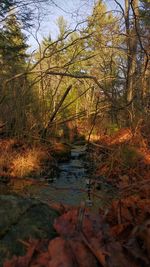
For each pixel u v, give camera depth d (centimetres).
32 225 308
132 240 248
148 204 366
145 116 1055
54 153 1100
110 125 1383
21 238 295
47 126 1186
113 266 218
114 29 1053
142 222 296
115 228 306
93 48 1130
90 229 234
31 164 929
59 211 342
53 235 301
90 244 220
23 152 1014
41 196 643
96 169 857
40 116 1222
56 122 1210
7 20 1777
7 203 331
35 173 899
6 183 786
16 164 905
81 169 940
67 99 1505
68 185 755
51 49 1235
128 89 1123
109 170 778
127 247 238
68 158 1091
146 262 235
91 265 214
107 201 447
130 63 1151
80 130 1475
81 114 1289
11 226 307
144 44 1020
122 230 302
